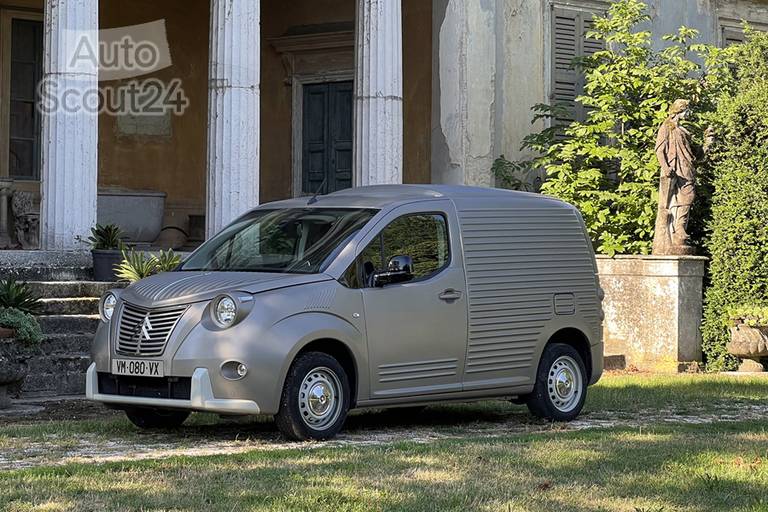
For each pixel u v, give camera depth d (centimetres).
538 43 2323
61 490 778
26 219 2214
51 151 1759
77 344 1542
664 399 1453
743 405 1416
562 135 2336
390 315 1117
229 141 1845
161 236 2377
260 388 1030
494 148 2241
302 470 864
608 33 2308
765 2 2648
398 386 1125
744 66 2139
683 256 1955
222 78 1852
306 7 2444
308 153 2447
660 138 2028
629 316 1984
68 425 1152
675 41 2511
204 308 1051
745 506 772
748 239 1986
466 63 2202
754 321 1945
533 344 1227
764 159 1992
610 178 2255
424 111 2253
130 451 992
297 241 1142
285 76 2472
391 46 2005
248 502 747
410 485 811
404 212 1159
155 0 2425
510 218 1229
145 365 1059
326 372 1072
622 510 752
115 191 2306
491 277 1200
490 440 1046
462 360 1172
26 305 1348
